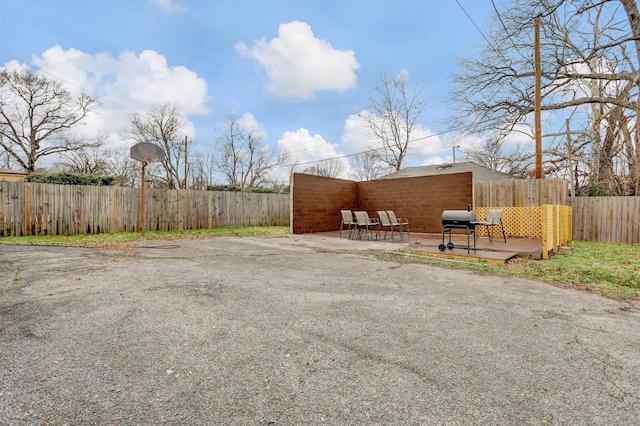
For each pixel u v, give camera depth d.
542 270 4.86
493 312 2.95
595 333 2.47
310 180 11.12
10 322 2.57
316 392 1.66
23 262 5.03
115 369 1.86
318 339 2.32
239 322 2.63
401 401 1.59
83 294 3.36
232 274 4.43
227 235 9.81
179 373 1.83
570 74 10.68
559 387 1.73
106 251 6.29
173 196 10.49
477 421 1.44
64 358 1.99
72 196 8.56
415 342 2.28
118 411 1.48
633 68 9.97
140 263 5.11
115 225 9.30
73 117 19.31
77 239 7.79
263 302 3.18
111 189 9.25
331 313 2.88
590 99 10.98
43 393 1.62
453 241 8.31
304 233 10.84
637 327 2.61
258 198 12.88
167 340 2.27
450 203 10.32
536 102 8.43
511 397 1.63
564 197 8.95
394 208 11.83
